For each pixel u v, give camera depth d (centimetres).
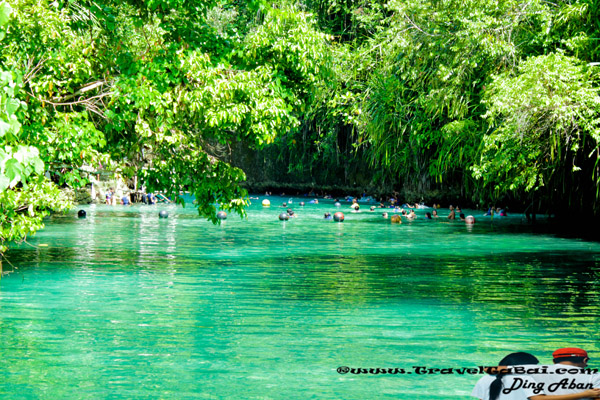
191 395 727
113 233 2639
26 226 1316
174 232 2719
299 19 1545
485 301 1288
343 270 1709
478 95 2708
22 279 1524
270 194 6025
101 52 1482
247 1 1572
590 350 916
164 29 1545
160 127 1508
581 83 1945
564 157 2372
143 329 1036
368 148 4438
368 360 867
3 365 838
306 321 1103
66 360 861
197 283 1484
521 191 3238
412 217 3525
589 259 1950
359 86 3297
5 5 519
